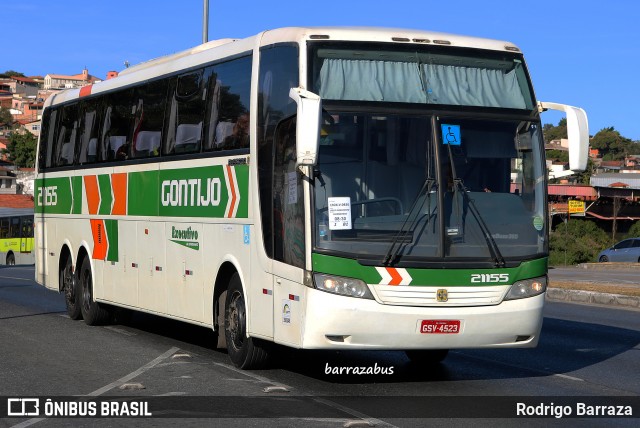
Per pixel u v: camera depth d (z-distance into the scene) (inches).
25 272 1534.2
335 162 386.0
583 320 727.7
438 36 419.2
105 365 469.7
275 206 415.5
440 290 382.6
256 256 432.1
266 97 431.5
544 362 502.9
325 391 400.2
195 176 501.7
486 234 392.2
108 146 625.9
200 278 493.7
